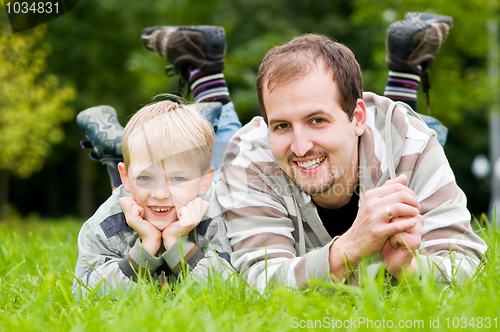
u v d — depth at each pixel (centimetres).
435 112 993
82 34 1622
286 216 222
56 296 185
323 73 196
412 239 188
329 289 183
